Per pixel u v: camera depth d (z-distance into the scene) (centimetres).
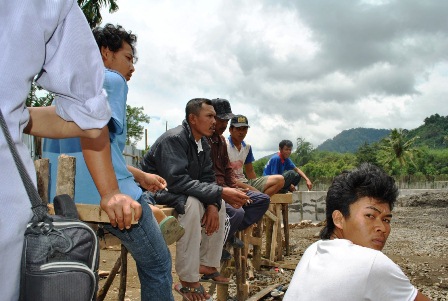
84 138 181
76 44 155
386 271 171
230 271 514
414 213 2080
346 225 195
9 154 132
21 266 135
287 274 650
